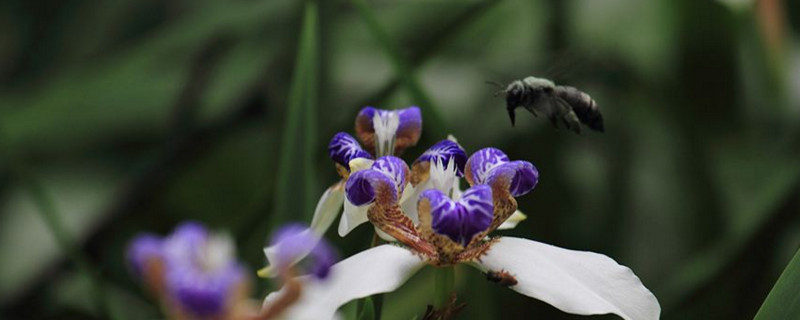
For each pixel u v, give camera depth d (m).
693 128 0.73
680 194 0.71
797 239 0.64
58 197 0.71
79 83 0.76
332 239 0.54
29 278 0.67
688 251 0.69
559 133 0.70
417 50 0.65
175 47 0.73
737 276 0.62
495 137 0.71
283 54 0.68
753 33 0.71
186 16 0.85
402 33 0.75
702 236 0.69
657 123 0.74
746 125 0.74
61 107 0.75
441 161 0.46
